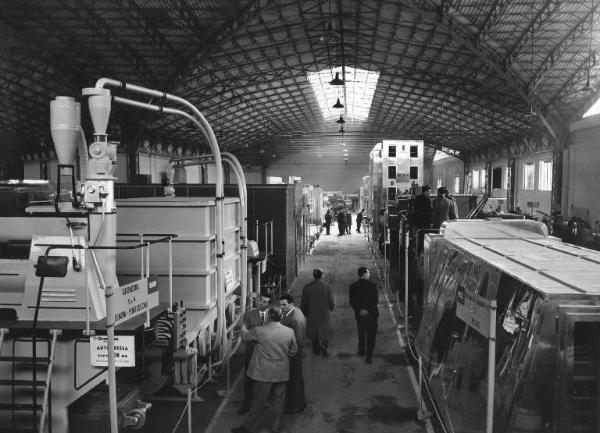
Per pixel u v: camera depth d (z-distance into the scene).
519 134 39.88
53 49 23.02
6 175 32.12
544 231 9.26
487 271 6.12
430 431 7.81
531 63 24.39
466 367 6.10
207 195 16.00
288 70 34.53
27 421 5.68
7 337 5.72
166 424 7.89
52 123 6.19
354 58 32.53
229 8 21.70
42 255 5.98
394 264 18.41
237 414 8.30
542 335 4.43
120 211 9.07
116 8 20.45
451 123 45.31
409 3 21.08
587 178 28.11
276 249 16.39
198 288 9.02
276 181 37.66
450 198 14.00
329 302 11.55
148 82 27.02
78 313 5.88
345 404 8.88
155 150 43.38
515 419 4.43
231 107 40.38
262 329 7.58
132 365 5.55
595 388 4.32
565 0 18.69
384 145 29.12
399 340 12.70
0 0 19.12
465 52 26.19
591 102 27.91
